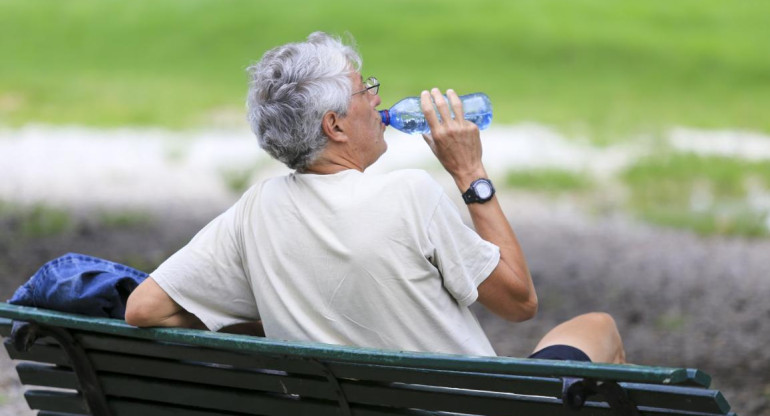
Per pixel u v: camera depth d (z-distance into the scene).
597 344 12.12
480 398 9.88
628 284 31.27
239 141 60.22
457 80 81.06
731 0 111.00
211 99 74.69
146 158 55.03
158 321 10.98
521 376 9.41
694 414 8.98
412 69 84.75
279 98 10.83
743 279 31.88
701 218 40.91
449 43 92.88
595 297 29.75
